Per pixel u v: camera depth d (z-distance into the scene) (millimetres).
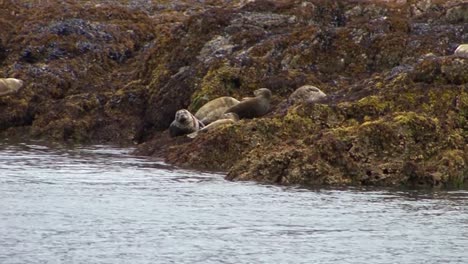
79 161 102938
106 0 174375
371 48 124625
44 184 85625
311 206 77000
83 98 132375
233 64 124375
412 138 90250
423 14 132125
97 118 128875
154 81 130875
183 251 62969
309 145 90250
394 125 90375
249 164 90625
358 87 105438
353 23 128500
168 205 76688
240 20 133625
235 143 98625
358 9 134500
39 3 165000
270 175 88500
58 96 137375
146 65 135375
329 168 87562
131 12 157625
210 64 126000
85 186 85062
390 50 123375
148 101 129250
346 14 134625
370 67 123688
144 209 74938
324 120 98250
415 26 127500
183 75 127625
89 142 125188
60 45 146250
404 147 89500
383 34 125312
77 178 89750
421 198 81125
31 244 63625
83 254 61750
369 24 127062
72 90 138250
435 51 121562
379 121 91062
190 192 82500
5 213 72312
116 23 153750
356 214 74375
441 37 123812
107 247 63438
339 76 122875
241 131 98938
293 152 88812
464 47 108625
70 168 96750
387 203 78688
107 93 133750
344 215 73938
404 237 67500
